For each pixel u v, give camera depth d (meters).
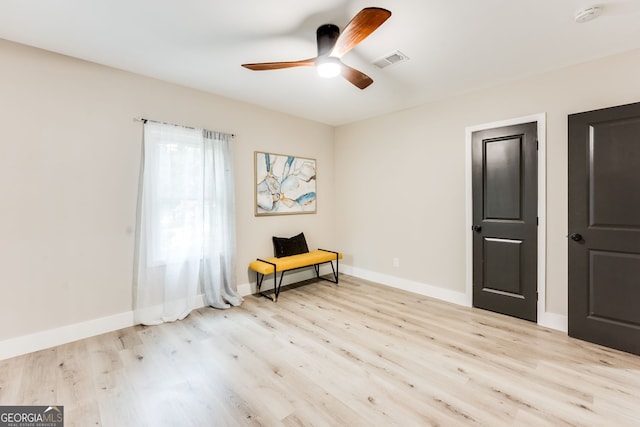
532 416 1.62
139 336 2.60
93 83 2.59
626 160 2.26
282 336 2.59
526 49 2.35
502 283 3.05
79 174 2.54
